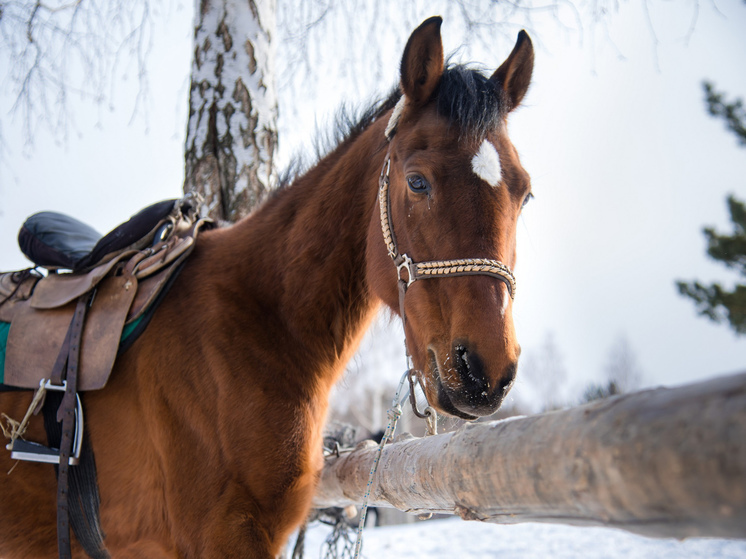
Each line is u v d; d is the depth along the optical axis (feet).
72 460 6.07
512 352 5.02
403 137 6.03
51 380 6.26
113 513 6.21
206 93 10.62
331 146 7.86
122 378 6.32
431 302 5.46
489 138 5.63
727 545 21.21
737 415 2.19
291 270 6.56
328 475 7.68
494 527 26.94
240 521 5.58
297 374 6.22
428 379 5.37
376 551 22.79
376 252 6.31
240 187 10.37
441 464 4.55
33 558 6.32
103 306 6.46
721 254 38.83
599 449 2.72
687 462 2.32
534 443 3.25
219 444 5.84
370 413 52.90
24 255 7.37
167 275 6.53
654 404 2.57
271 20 11.18
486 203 5.34
